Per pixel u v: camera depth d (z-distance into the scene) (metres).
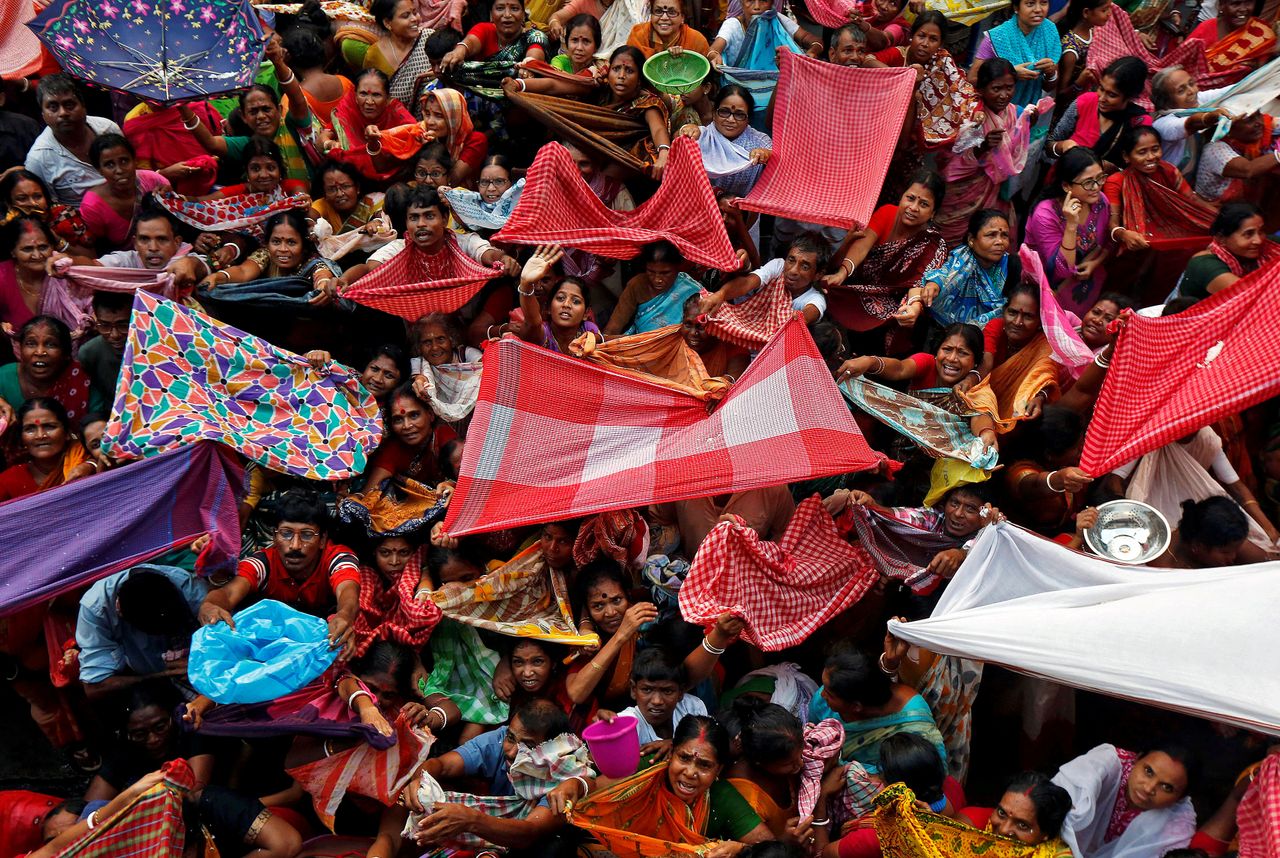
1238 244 5.51
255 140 6.20
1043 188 6.91
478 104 6.93
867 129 6.27
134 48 5.91
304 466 5.06
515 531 5.19
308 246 5.93
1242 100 6.61
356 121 6.48
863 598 5.22
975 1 7.27
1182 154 6.65
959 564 4.90
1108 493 5.09
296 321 5.78
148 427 4.92
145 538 4.79
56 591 4.58
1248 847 3.97
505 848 4.27
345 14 7.25
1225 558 4.80
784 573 4.83
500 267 5.69
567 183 5.71
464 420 5.46
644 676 4.50
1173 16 7.68
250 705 4.32
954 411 5.51
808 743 4.45
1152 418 4.94
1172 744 4.24
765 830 4.28
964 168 6.47
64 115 6.01
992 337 5.79
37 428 5.12
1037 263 5.67
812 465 4.91
